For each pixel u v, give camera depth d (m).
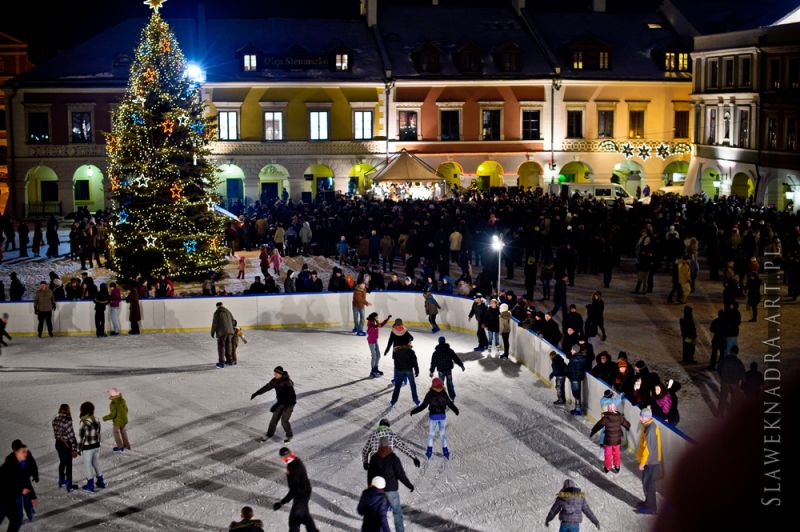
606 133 70.56
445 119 68.75
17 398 25.88
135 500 18.95
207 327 34.22
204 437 22.66
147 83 41.03
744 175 64.38
